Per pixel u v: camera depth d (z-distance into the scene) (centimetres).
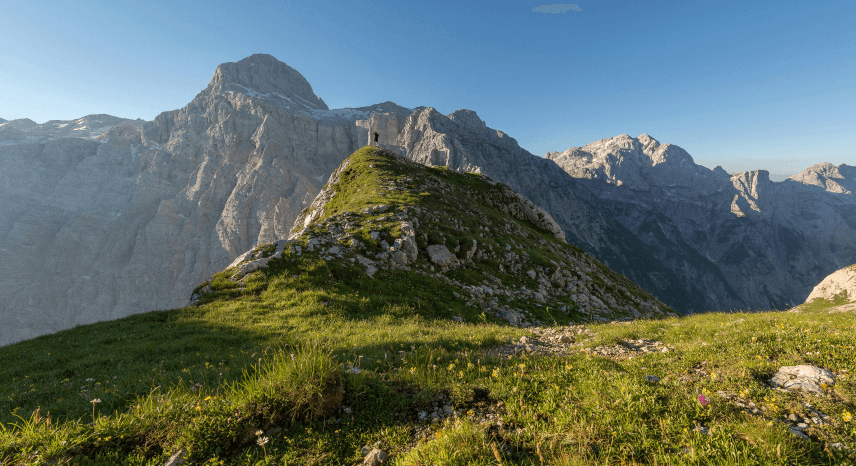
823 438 421
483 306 2195
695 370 656
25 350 1341
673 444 421
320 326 1498
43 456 414
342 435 498
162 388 752
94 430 465
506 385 602
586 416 480
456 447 419
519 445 445
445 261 2658
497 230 3759
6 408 783
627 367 678
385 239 2653
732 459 382
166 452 437
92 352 1268
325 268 2136
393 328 1395
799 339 730
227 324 1549
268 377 561
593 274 3662
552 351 905
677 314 3894
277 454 457
